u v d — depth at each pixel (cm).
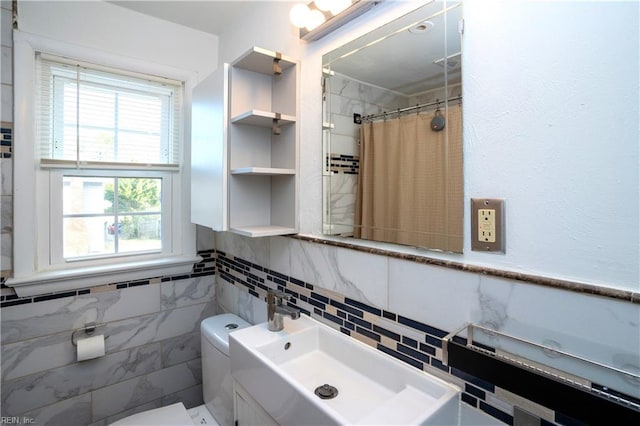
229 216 135
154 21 175
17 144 142
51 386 153
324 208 120
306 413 78
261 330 118
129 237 178
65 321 156
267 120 129
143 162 178
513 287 71
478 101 77
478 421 78
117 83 170
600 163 60
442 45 84
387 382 96
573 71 63
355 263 107
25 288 144
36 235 151
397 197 96
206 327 157
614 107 59
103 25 161
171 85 185
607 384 60
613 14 59
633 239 57
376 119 101
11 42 142
